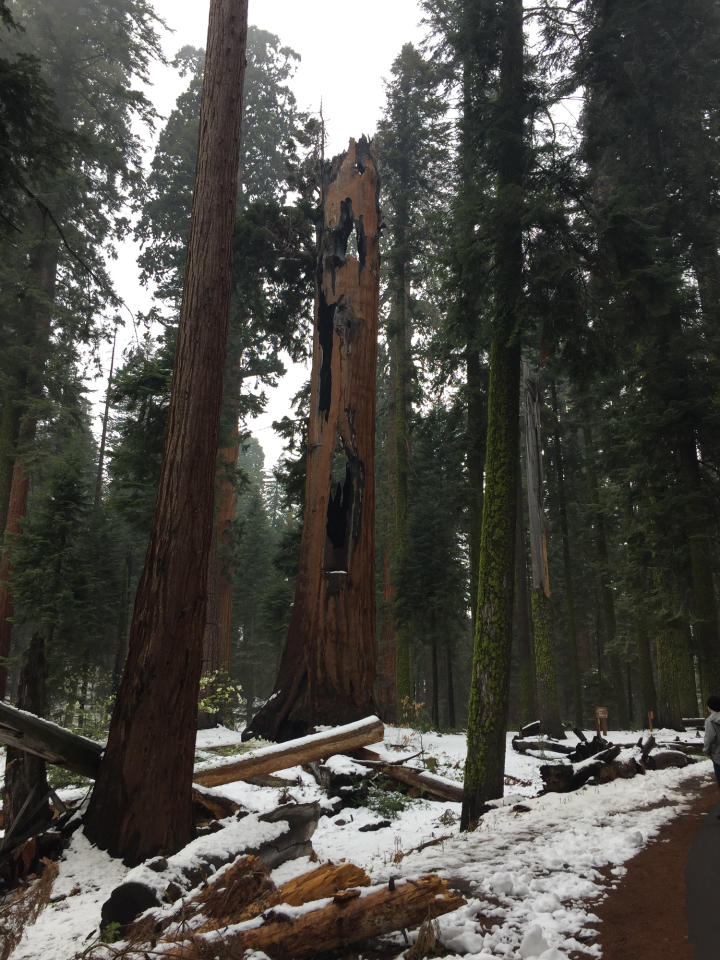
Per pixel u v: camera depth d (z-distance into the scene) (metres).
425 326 30.08
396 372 30.80
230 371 27.25
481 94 13.71
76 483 25.17
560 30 13.41
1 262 24.33
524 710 27.05
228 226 8.83
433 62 14.98
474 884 5.04
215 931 3.79
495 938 3.93
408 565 28.56
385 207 32.09
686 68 17.53
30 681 7.39
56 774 10.48
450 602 28.88
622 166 19.36
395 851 8.30
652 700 27.28
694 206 20.09
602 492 25.75
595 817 7.71
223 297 8.57
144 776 6.87
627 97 14.28
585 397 26.36
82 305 21.16
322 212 19.67
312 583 16.89
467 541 34.12
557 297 11.74
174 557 7.53
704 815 7.70
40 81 12.51
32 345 27.00
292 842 6.06
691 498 18.16
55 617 23.02
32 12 28.08
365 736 9.59
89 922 5.16
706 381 18.91
